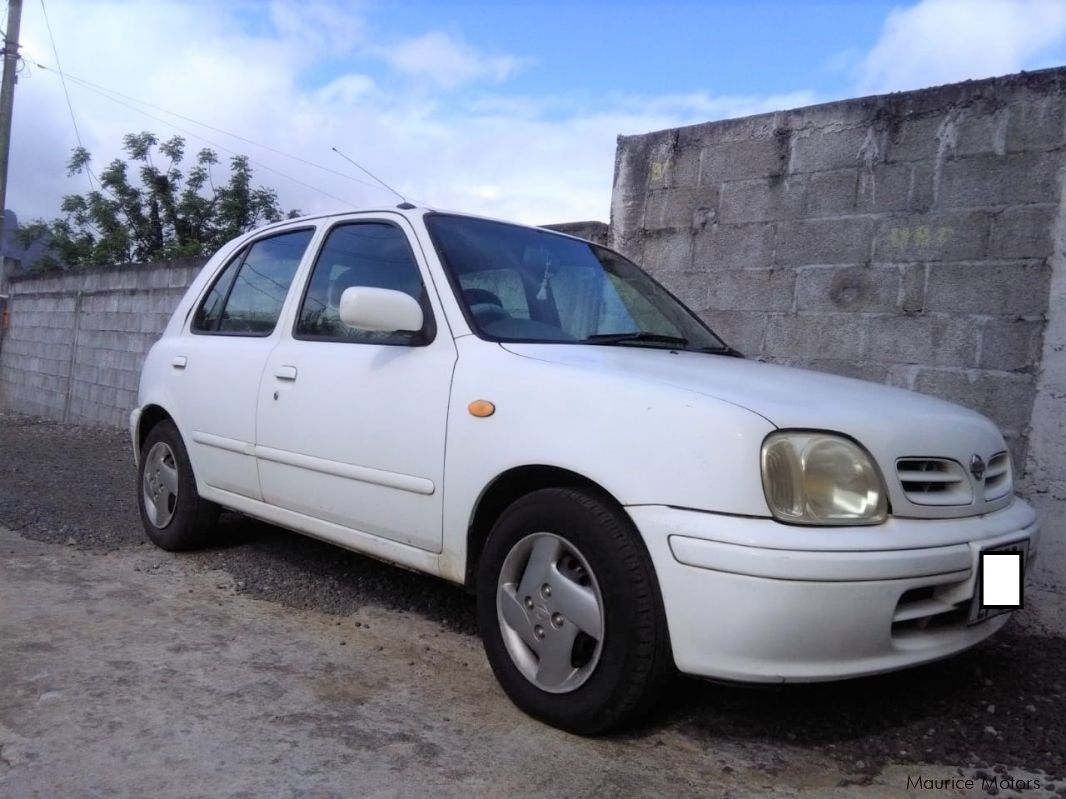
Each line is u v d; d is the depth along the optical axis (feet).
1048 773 9.30
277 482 13.19
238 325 15.08
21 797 7.90
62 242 60.08
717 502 8.30
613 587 8.84
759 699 10.77
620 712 8.98
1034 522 10.36
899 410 9.55
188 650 11.56
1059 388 13.93
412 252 12.08
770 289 17.43
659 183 19.21
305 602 13.79
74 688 10.18
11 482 22.63
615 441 8.98
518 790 8.43
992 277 14.73
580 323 12.30
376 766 8.75
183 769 8.52
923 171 15.53
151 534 16.57
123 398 35.96
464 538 10.43
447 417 10.59
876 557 8.20
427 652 11.94
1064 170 14.07
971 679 11.76
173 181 60.64
